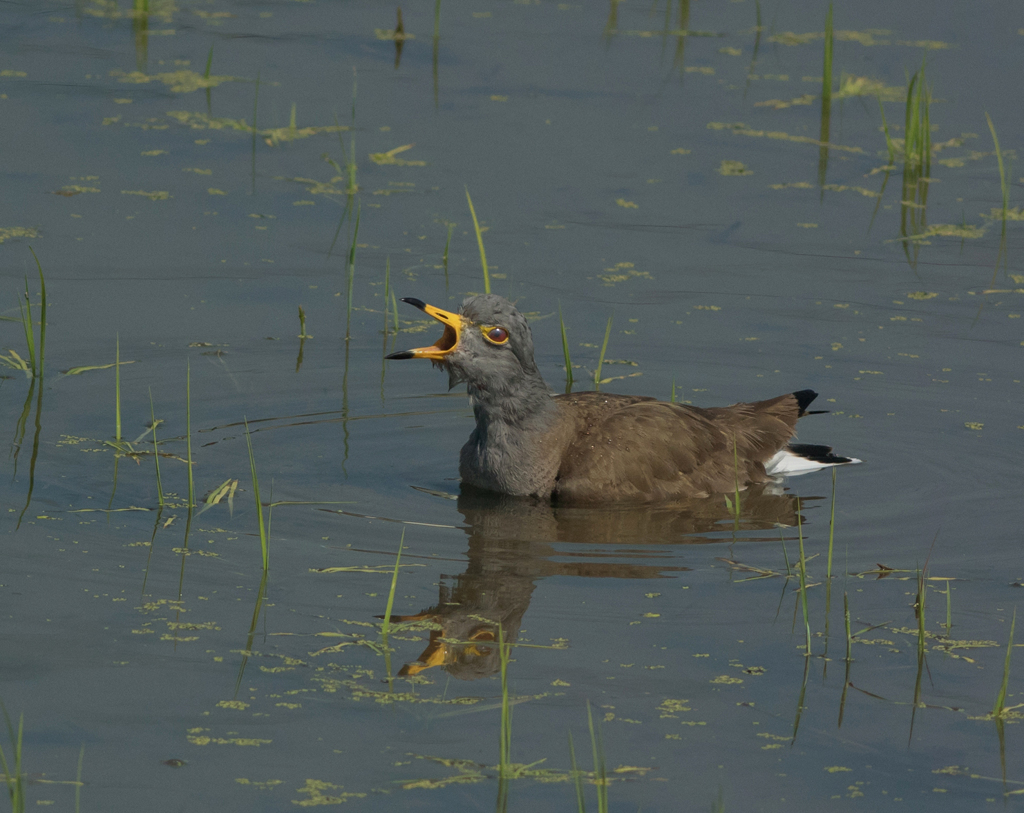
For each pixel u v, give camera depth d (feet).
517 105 77.05
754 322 55.52
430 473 44.32
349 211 64.08
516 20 91.81
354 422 47.80
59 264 57.67
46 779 25.77
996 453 45.78
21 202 62.85
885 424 47.88
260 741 27.32
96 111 73.51
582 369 51.52
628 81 81.35
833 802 25.90
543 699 29.37
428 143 71.72
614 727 28.35
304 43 85.35
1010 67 84.33
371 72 80.84
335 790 25.73
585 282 58.49
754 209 65.98
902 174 70.49
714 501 42.98
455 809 25.30
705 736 28.12
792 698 29.84
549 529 40.04
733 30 91.30
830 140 74.18
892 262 61.21
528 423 42.78
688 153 71.97
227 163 68.59
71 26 86.84
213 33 86.69
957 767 27.22
